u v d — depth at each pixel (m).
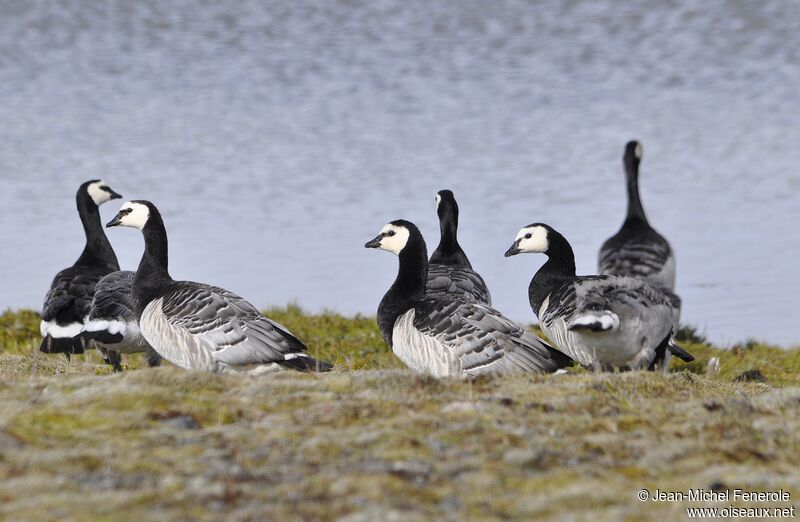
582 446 8.58
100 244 16.98
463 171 35.47
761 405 9.77
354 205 31.53
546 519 7.17
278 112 44.44
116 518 7.01
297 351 12.30
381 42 57.12
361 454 8.25
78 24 60.12
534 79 49.94
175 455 8.16
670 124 42.25
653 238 17.91
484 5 65.62
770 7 62.22
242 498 7.38
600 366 12.62
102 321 13.67
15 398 9.61
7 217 29.98
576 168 35.75
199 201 32.03
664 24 59.81
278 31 59.44
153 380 9.99
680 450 8.44
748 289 23.59
